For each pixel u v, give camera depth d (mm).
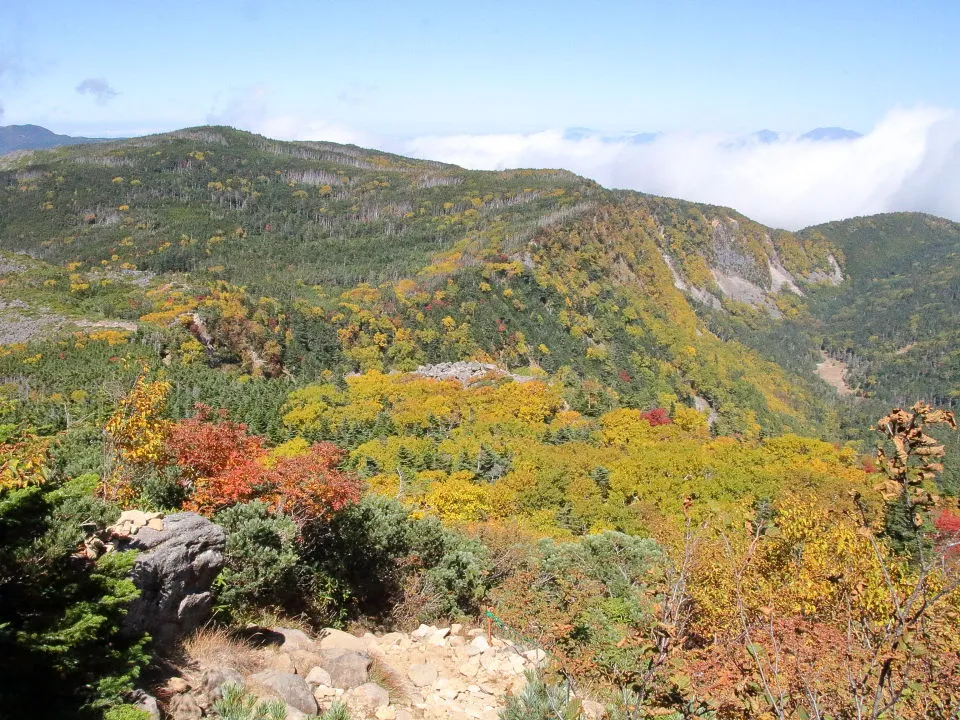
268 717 7035
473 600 14406
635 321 170625
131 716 6082
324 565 12984
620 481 46875
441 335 137250
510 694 8156
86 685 6414
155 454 14750
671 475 47656
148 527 8883
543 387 102812
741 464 55781
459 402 94688
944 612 6148
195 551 9234
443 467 62156
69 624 6457
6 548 6566
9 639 6012
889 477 10398
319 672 8875
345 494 13914
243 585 10750
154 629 8297
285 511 13500
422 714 8547
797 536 12594
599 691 7953
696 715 5684
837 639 6004
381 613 13898
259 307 125938
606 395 114312
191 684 7695
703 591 10344
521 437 76500
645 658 7355
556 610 12289
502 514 41281
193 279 154625
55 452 15094
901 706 5258
